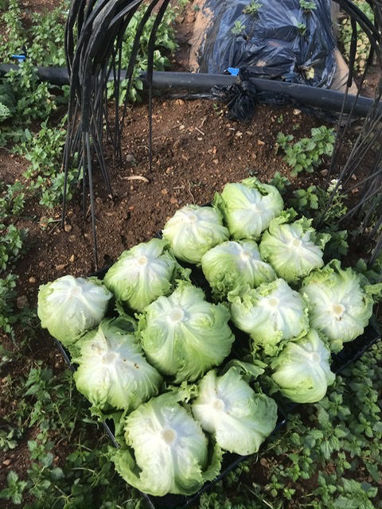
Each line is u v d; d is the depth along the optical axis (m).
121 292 0.85
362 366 0.95
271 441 0.87
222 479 0.83
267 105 1.35
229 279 0.87
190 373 0.77
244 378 0.76
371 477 0.88
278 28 1.44
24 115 1.31
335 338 0.87
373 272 1.05
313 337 0.81
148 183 1.21
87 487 0.80
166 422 0.70
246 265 0.88
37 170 1.19
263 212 0.97
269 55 1.43
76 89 0.92
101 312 0.83
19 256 1.07
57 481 0.81
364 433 0.90
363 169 1.29
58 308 0.81
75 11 0.80
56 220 1.12
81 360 0.76
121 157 1.21
